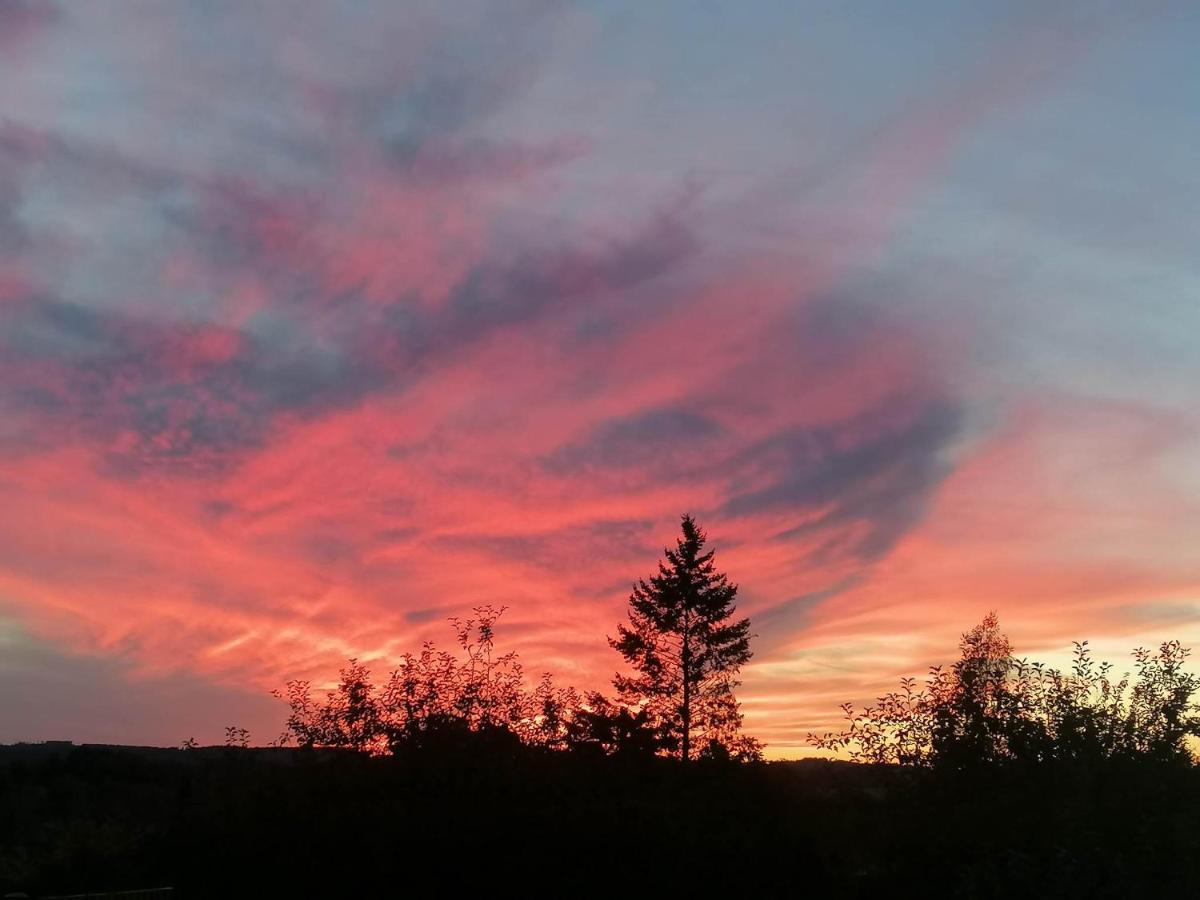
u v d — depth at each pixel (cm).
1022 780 1622
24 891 1645
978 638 1752
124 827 1845
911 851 1633
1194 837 1437
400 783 1877
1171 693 1617
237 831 1731
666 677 4675
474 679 2112
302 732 2016
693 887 1698
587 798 1852
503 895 1686
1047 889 1413
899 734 1728
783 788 1941
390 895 1675
